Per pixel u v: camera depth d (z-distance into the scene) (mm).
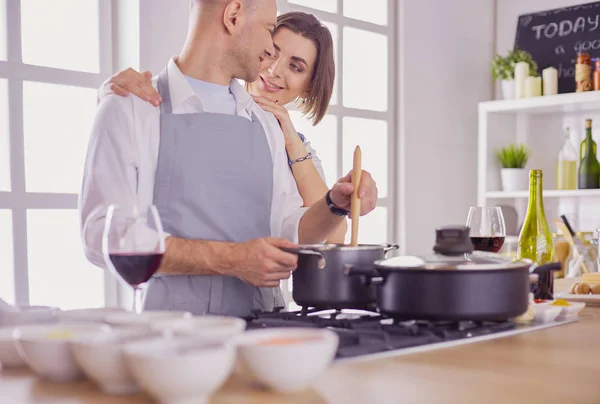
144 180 1575
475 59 4703
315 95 2822
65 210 2854
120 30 2967
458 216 4590
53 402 746
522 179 4414
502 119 4605
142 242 1062
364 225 4105
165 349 769
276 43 2703
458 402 741
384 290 1182
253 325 1191
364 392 784
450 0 4508
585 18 4383
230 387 818
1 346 901
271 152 1808
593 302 1722
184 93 1633
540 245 1843
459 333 1150
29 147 2773
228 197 1628
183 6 3053
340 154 3887
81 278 2912
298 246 1325
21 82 2725
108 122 1534
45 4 2793
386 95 4180
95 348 765
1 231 2703
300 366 771
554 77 4289
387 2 4164
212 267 1372
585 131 4402
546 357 990
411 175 4258
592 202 4410
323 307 1305
